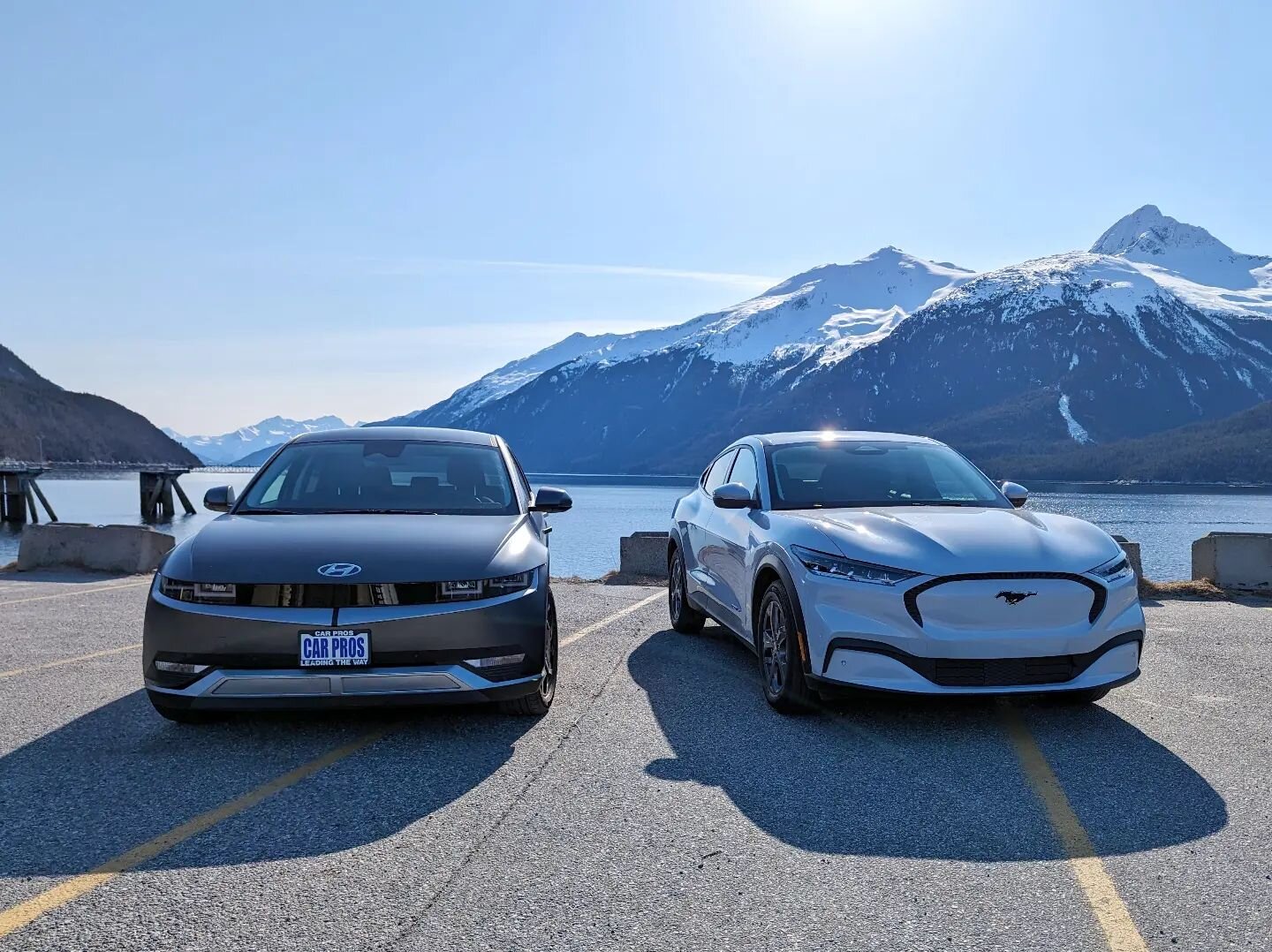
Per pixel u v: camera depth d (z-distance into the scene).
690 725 4.57
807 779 3.76
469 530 4.70
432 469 5.54
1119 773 3.86
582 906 2.63
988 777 3.80
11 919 2.53
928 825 3.27
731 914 2.59
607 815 3.35
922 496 5.66
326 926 2.51
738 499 5.73
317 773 3.81
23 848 3.03
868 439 6.45
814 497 5.64
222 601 4.04
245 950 2.37
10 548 52.00
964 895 2.72
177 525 75.56
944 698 4.36
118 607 8.43
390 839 3.12
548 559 4.79
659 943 2.42
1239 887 2.78
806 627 4.53
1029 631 4.28
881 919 2.56
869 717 4.74
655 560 11.64
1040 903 2.67
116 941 2.41
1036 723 4.63
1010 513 5.21
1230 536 10.16
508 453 6.03
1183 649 6.60
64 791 3.58
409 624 4.03
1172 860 2.98
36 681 5.43
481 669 4.16
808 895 2.71
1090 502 162.12
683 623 7.17
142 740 4.26
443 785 3.66
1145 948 2.41
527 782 3.71
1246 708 4.93
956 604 4.25
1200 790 3.64
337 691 4.00
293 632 3.97
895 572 4.34
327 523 4.75
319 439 5.86
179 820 3.28
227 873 2.84
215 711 4.16
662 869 2.89
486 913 2.59
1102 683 4.38
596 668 5.92
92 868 2.87
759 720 4.68
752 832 3.20
